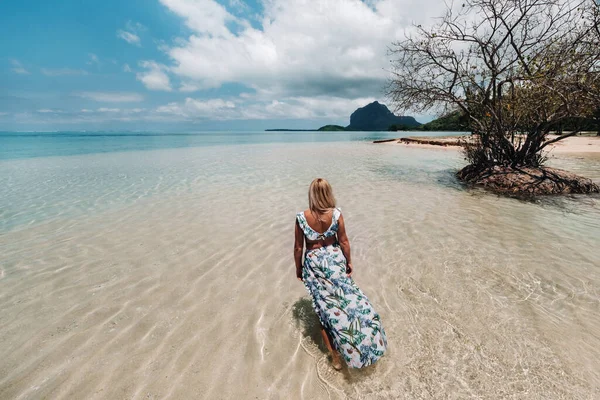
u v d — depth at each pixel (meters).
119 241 5.01
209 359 2.53
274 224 5.81
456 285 3.50
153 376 2.36
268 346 2.68
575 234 4.93
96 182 9.95
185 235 5.27
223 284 3.69
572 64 7.93
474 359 2.43
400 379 2.28
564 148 20.06
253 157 18.11
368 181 10.02
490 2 8.55
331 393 2.19
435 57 10.17
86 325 2.94
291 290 3.56
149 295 3.45
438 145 25.97
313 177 10.81
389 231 5.31
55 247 4.76
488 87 9.41
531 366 2.33
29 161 16.12
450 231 5.23
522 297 3.22
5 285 3.64
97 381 2.31
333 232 2.71
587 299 3.14
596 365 2.31
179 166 13.91
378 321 2.41
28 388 2.24
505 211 6.40
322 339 2.77
